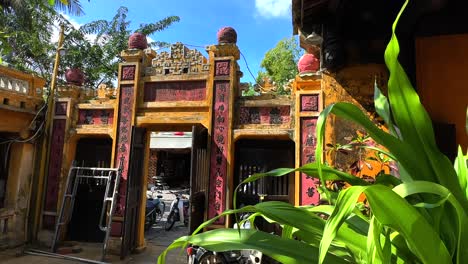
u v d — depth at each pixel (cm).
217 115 565
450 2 272
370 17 282
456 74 277
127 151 606
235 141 568
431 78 281
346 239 110
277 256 105
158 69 616
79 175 627
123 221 566
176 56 610
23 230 626
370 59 311
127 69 624
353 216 127
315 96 525
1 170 641
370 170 357
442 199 84
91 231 647
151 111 608
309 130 521
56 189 635
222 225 534
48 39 1107
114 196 580
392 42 99
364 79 362
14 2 775
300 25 309
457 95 275
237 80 594
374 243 84
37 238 626
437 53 282
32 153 647
